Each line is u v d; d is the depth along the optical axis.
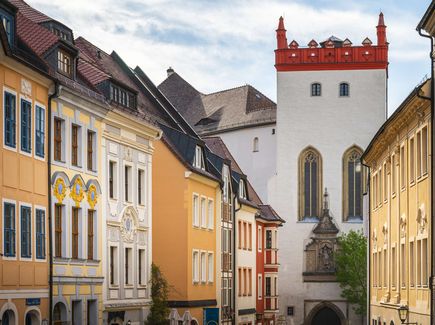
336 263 121.06
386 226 58.31
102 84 52.91
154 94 79.38
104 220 51.38
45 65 43.44
